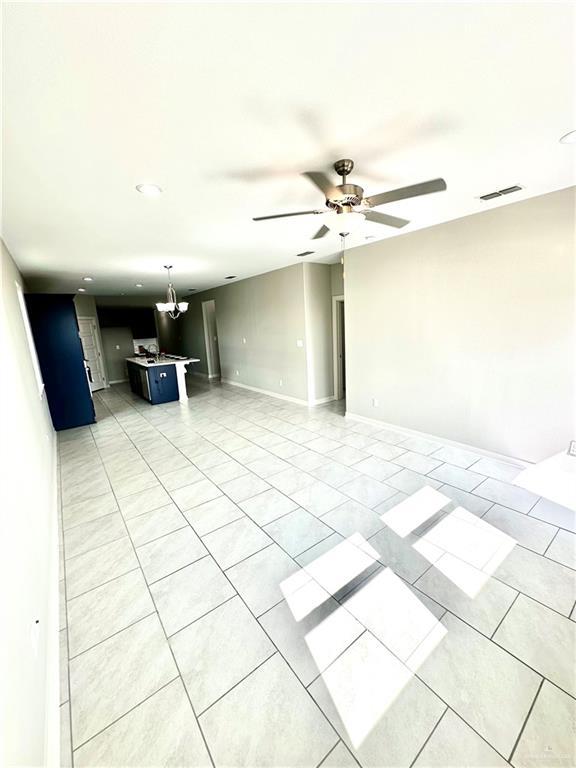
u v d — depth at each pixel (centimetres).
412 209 306
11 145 162
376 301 431
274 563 217
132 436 484
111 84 125
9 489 140
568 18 106
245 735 129
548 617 170
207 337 904
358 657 155
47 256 375
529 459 318
